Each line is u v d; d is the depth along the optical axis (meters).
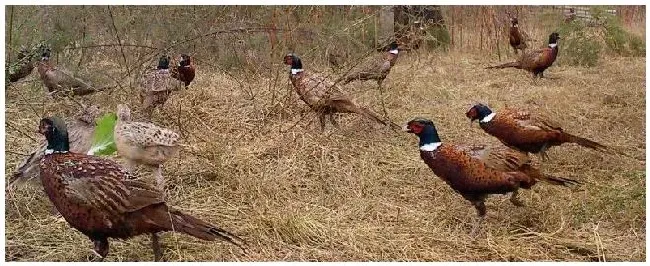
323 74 7.73
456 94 8.87
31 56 7.25
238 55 8.88
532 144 5.79
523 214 5.06
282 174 5.66
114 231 3.95
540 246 4.59
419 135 4.86
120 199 3.83
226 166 5.67
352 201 5.31
